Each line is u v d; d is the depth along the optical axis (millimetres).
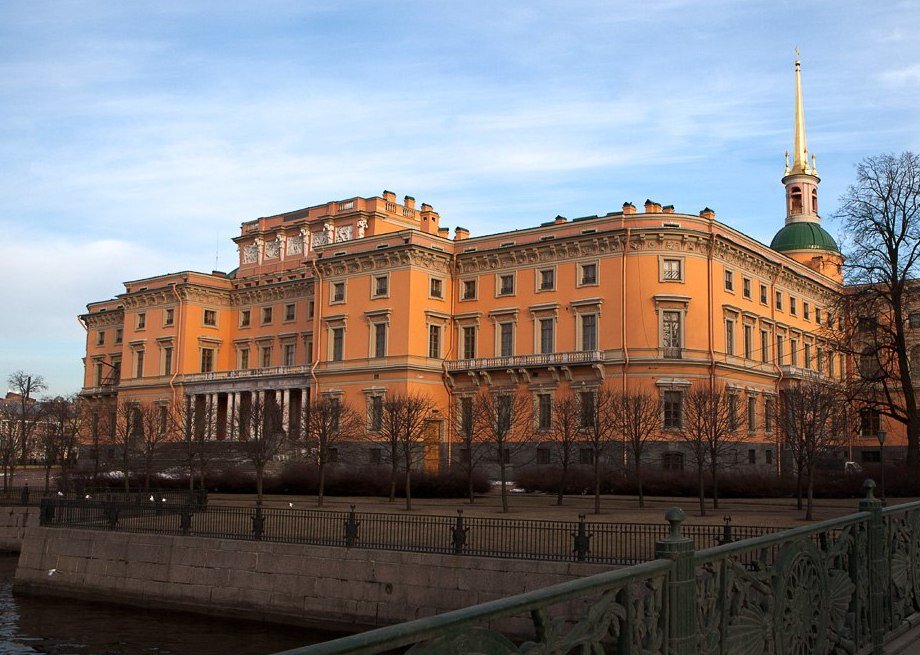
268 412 64625
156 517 33500
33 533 34875
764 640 7406
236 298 94438
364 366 74438
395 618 25938
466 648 4340
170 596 30578
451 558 25422
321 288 79625
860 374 49906
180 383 89250
